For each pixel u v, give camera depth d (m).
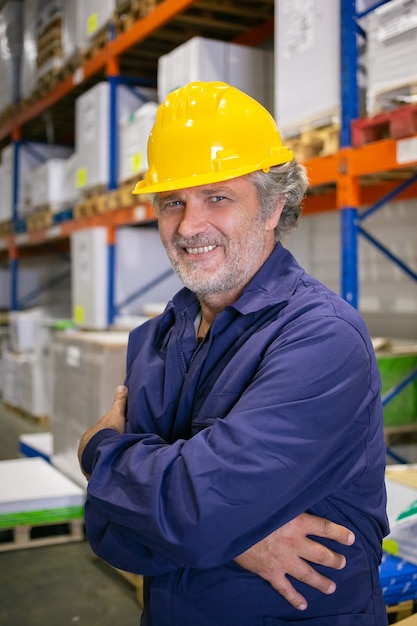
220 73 4.46
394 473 2.89
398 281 4.76
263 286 1.61
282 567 1.42
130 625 3.11
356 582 1.49
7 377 7.97
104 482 1.47
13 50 8.24
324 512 1.46
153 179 1.70
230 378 1.52
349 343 1.41
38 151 8.37
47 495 3.99
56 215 7.04
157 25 4.94
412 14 2.79
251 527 1.32
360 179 4.16
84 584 3.55
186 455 1.36
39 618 3.15
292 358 1.38
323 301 1.50
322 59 3.34
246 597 1.46
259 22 5.33
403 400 3.58
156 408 1.69
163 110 1.73
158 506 1.34
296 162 1.80
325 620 1.46
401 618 2.35
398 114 2.87
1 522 3.88
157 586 1.54
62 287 10.37
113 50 5.67
